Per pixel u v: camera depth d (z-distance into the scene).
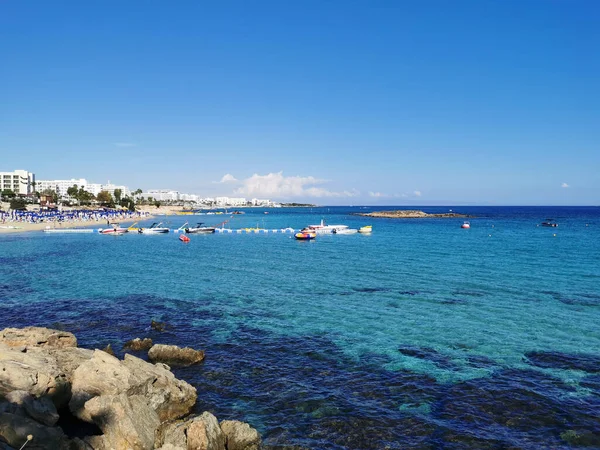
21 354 17.28
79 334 27.08
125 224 157.38
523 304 34.22
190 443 13.97
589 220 191.38
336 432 15.99
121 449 13.84
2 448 12.09
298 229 136.00
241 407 17.86
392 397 18.61
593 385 19.73
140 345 24.42
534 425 16.42
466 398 18.47
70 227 132.62
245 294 38.28
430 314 31.38
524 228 136.00
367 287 41.03
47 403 14.70
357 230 118.44
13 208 182.50
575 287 40.69
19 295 37.56
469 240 92.56
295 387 19.58
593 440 15.43
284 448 14.97
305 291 39.44
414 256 64.44
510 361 22.50
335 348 24.45
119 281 44.47
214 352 23.95
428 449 14.95
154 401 16.50
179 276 47.59
